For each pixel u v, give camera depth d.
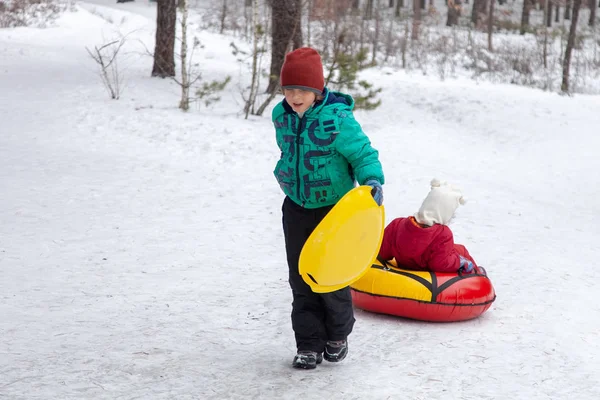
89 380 4.19
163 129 13.88
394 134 16.88
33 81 18.38
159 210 9.04
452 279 5.59
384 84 22.81
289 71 4.07
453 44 34.31
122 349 4.71
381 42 32.97
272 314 5.58
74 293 5.89
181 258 7.10
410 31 38.44
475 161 15.23
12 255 6.91
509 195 11.82
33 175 10.45
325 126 4.12
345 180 4.24
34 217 8.41
